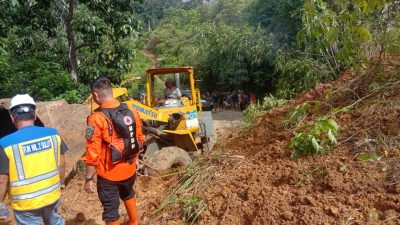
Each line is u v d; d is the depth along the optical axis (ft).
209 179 14.51
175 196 14.37
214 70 92.63
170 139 24.53
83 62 37.52
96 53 36.91
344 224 9.52
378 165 11.14
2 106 16.43
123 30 33.86
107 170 12.05
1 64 31.48
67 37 35.58
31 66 32.86
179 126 24.39
